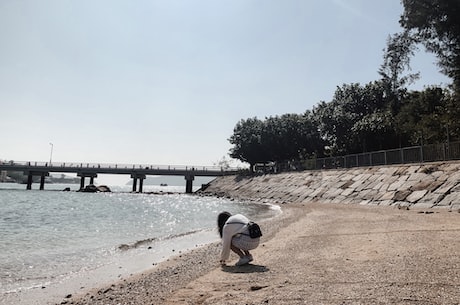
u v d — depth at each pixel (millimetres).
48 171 79312
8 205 38625
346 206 26969
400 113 44250
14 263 10680
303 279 6574
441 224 13367
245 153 74562
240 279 7039
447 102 38250
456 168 22812
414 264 7125
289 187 46312
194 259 10633
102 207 39344
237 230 8633
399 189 25547
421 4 33938
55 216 27891
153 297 6449
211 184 83625
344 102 61562
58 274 9367
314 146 68125
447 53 35594
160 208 39031
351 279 6293
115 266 10398
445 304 4664
